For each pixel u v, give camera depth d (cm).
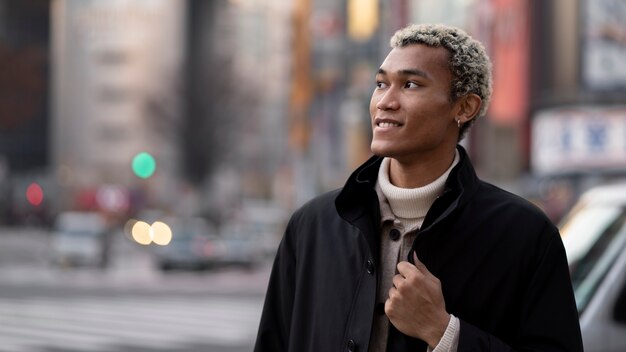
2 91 5856
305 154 4053
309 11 3994
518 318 295
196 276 3712
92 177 10288
